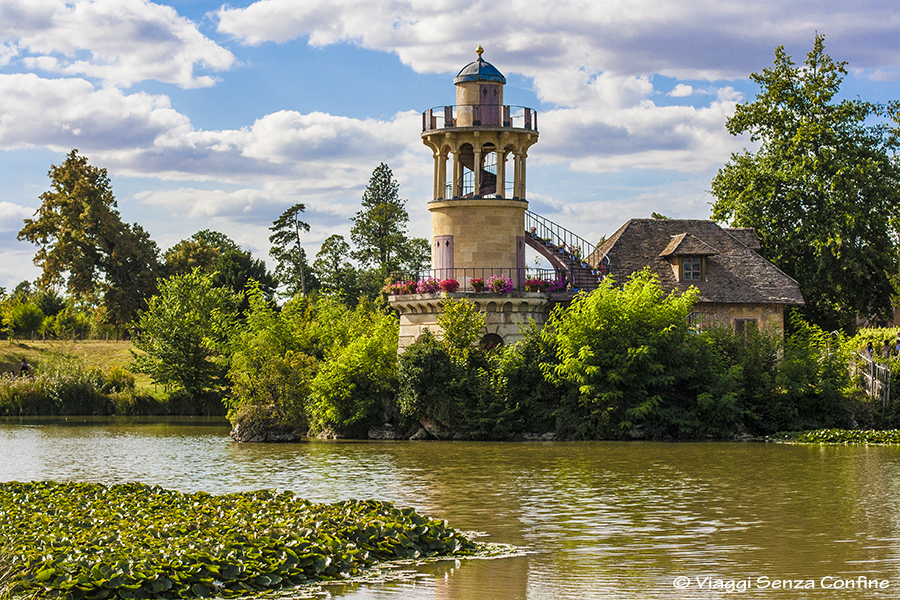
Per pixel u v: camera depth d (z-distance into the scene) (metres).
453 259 50.19
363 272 106.56
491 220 49.94
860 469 32.25
